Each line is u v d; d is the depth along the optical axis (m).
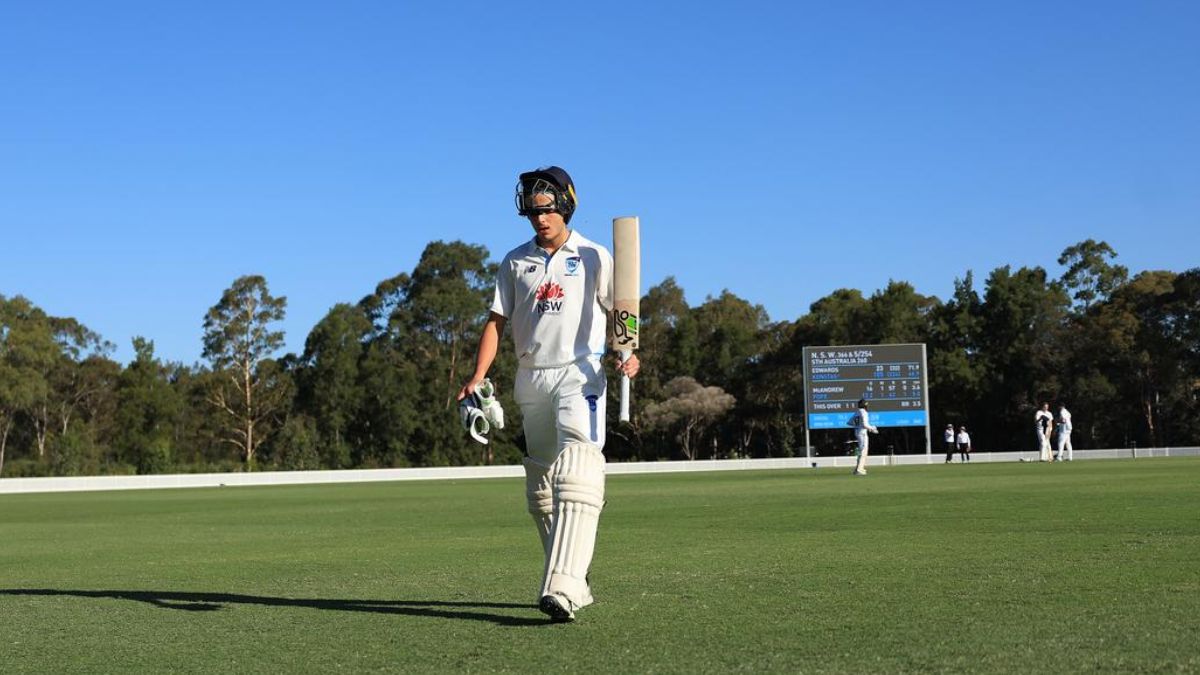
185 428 74.75
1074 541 8.07
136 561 9.14
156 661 4.45
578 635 4.71
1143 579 5.86
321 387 71.94
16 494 33.69
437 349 75.00
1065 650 3.98
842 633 4.52
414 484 34.59
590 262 5.56
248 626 5.27
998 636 4.30
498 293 5.70
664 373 78.75
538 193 5.50
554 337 5.48
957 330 69.44
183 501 24.20
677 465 46.03
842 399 43.72
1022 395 67.12
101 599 6.41
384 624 5.19
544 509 5.67
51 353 73.00
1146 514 10.40
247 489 33.88
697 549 8.52
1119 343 65.19
